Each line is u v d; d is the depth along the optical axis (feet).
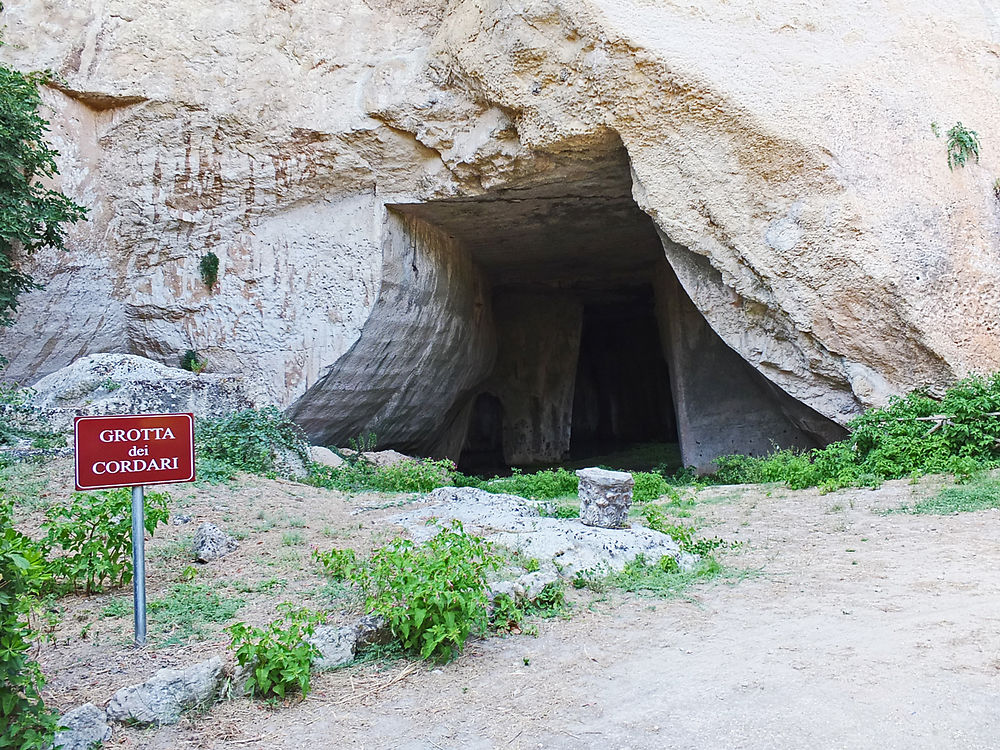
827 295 35.29
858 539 21.11
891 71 37.96
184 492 26.76
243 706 11.28
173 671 11.19
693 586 17.03
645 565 18.54
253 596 16.12
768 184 36.17
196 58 45.19
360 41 45.78
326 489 31.83
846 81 36.81
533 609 15.39
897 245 34.17
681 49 36.73
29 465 27.40
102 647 13.25
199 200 46.91
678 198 38.06
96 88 44.27
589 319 84.23
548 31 38.29
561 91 38.81
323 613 14.14
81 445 12.92
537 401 72.69
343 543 20.94
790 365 38.45
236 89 45.37
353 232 47.16
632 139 38.29
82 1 44.16
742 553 20.24
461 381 61.36
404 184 46.52
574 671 12.37
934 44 39.29
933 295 33.81
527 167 42.50
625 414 88.48
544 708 11.09
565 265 62.90
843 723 10.03
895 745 9.46
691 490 34.55
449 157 44.21
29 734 9.40
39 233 39.68
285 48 45.85
